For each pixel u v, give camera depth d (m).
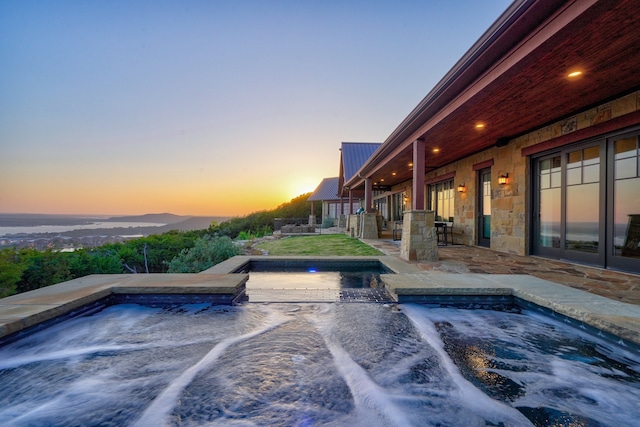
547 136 6.15
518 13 2.88
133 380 2.42
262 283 5.25
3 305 3.25
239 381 2.38
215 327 3.39
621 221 4.91
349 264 6.61
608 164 5.07
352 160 18.27
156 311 3.86
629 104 4.59
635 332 2.43
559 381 2.30
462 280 4.29
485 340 2.99
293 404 2.11
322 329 3.29
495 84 3.91
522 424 1.88
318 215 35.38
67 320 3.41
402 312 3.71
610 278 4.41
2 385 2.37
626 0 2.43
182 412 2.04
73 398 2.21
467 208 9.28
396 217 16.84
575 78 4.09
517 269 5.18
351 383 2.34
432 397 2.17
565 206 5.97
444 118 5.16
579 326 2.97
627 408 2.00
